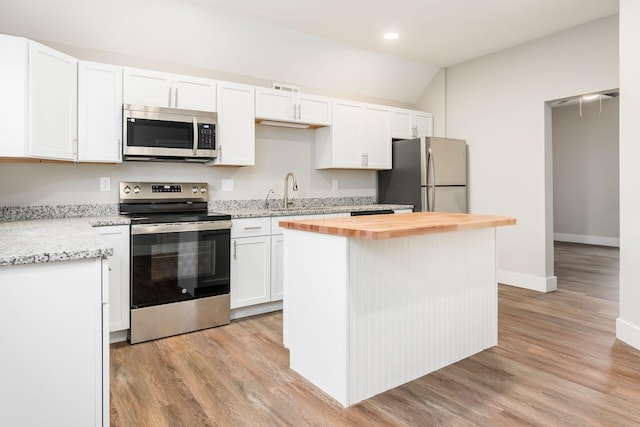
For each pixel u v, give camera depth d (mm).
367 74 4641
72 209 3141
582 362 2441
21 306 1318
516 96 4312
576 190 7770
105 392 1465
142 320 2824
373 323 2059
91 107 2908
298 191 4410
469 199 4805
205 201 3732
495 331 2729
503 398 2031
